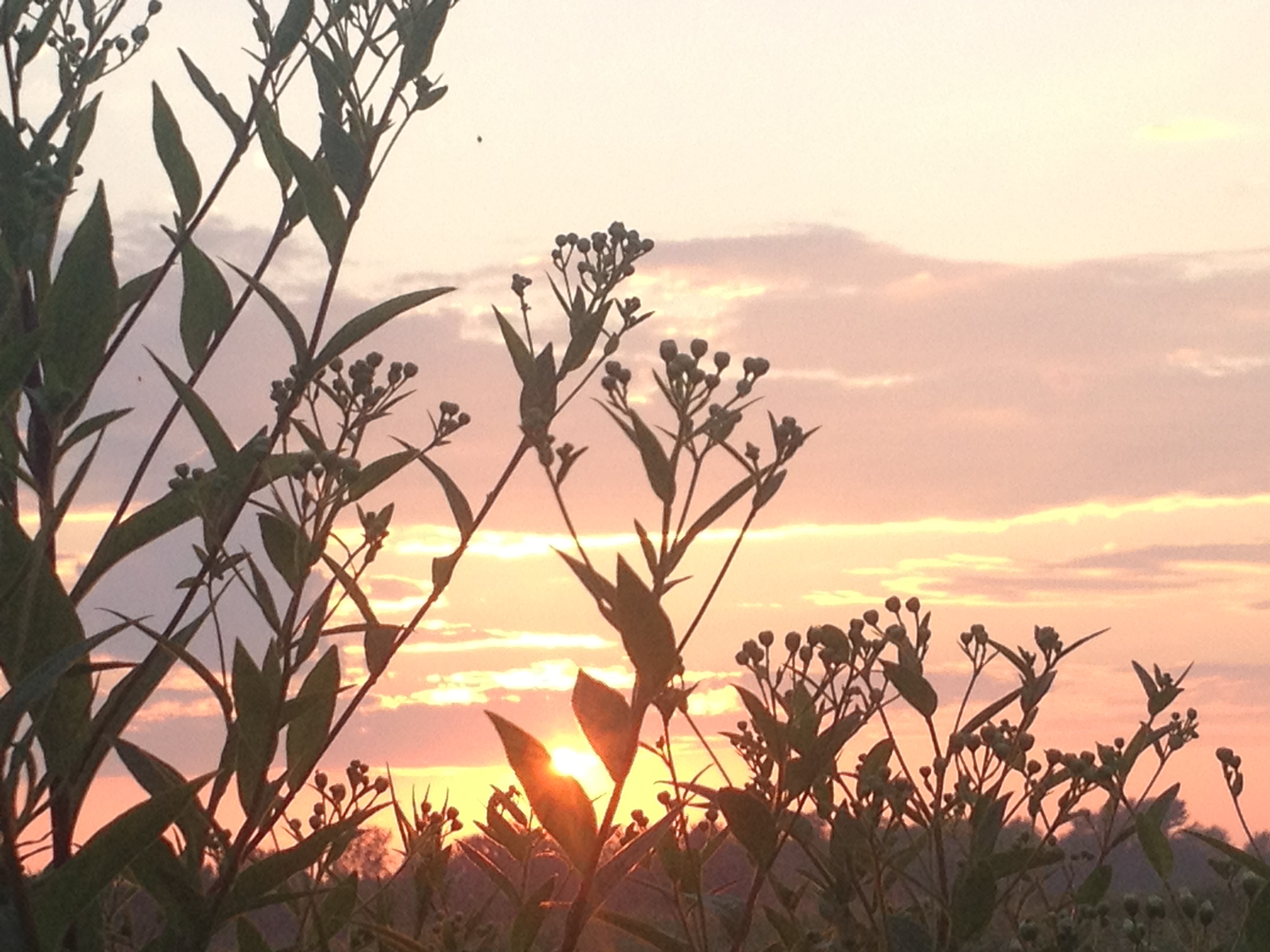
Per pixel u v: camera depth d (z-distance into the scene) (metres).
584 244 3.11
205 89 3.29
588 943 2.97
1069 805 2.93
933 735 2.84
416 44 3.10
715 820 3.40
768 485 2.34
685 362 2.33
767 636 2.96
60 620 2.44
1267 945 2.20
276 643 2.74
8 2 3.10
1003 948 2.96
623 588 2.12
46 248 2.86
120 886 3.03
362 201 3.02
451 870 4.00
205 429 2.76
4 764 2.08
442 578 2.82
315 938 3.09
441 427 2.98
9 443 2.80
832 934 3.03
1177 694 3.18
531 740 2.32
